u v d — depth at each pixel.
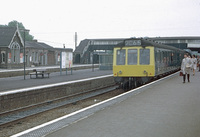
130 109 8.11
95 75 27.19
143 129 5.84
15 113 12.34
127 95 11.14
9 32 45.41
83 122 6.52
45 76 25.73
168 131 5.67
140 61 17.50
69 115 7.32
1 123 10.23
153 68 17.28
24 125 10.28
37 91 14.24
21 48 47.38
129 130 5.77
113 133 5.55
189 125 6.16
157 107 8.41
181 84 15.45
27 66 49.69
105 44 66.31
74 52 67.44
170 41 60.19
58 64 62.44
